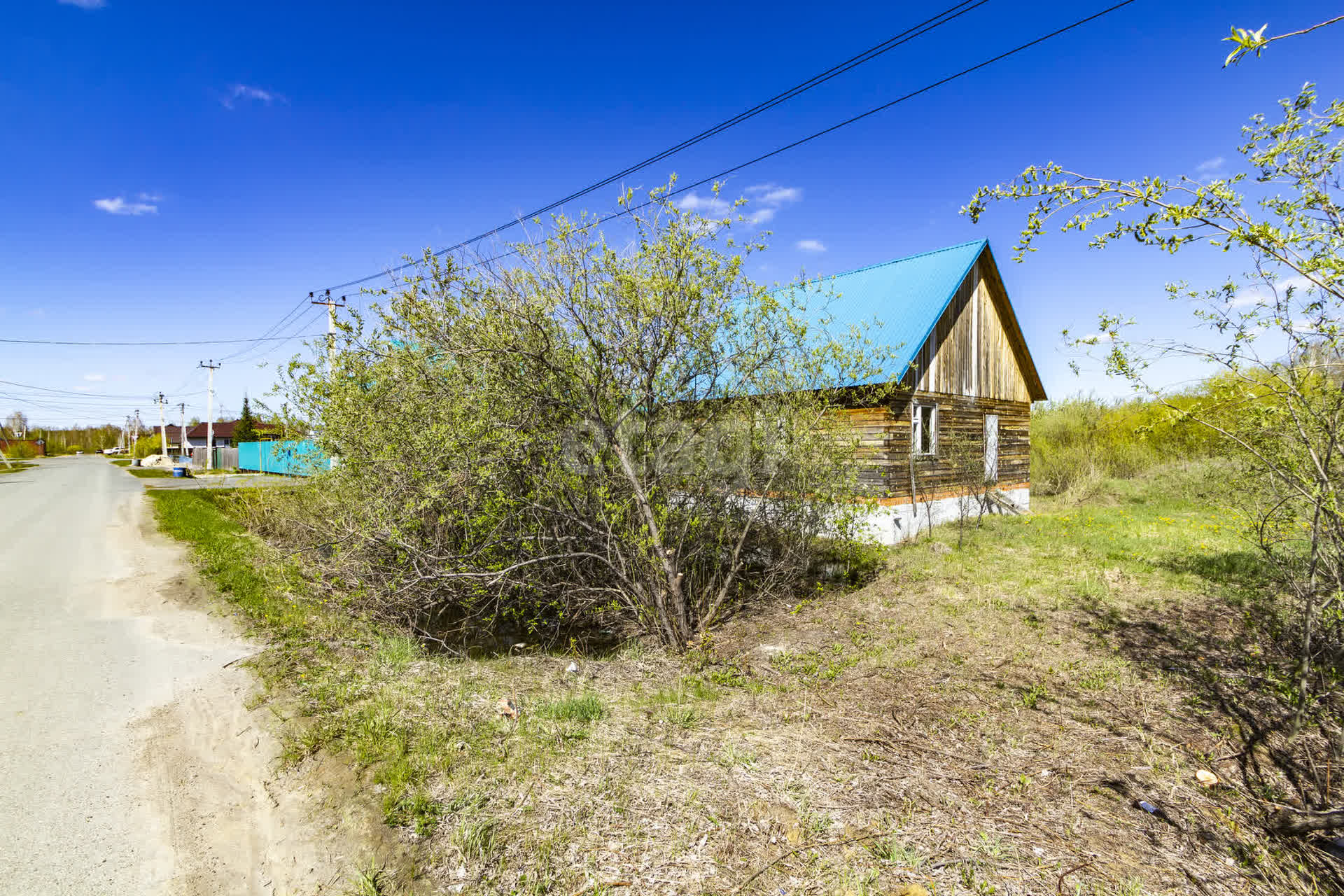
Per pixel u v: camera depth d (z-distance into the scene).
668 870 3.04
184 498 18.84
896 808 3.57
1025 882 2.98
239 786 3.79
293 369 7.11
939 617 7.30
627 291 5.67
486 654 6.65
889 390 7.77
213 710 4.75
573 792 3.66
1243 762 4.12
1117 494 16.78
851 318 12.67
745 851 3.18
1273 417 4.07
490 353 5.87
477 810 3.47
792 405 6.98
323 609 7.34
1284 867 3.13
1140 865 3.12
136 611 7.28
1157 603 7.53
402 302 6.30
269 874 3.06
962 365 13.64
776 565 7.70
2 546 11.31
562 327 6.01
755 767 3.98
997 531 12.42
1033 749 4.29
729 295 6.23
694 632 6.87
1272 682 5.25
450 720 4.52
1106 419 20.86
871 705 5.03
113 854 3.19
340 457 7.02
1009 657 6.03
